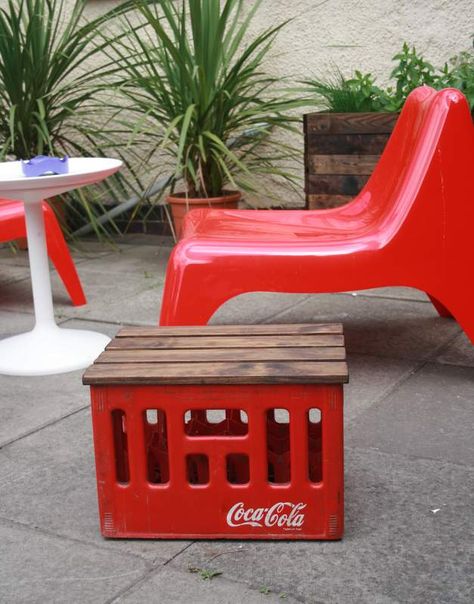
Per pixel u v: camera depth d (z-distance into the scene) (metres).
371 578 1.86
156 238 5.70
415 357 3.25
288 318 3.80
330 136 4.31
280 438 2.25
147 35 5.11
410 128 3.20
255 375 1.90
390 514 2.12
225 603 1.80
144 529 2.04
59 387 3.10
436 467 2.37
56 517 2.18
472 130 2.82
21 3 4.92
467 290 2.88
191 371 1.94
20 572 1.95
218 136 4.68
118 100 5.68
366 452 2.48
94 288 4.47
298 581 1.86
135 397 1.95
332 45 5.03
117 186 5.25
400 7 4.80
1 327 3.89
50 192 3.17
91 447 2.59
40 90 5.10
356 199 3.53
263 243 2.94
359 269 2.87
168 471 2.17
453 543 1.98
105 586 1.88
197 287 2.91
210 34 4.52
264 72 5.21
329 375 1.89
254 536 2.02
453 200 2.84
